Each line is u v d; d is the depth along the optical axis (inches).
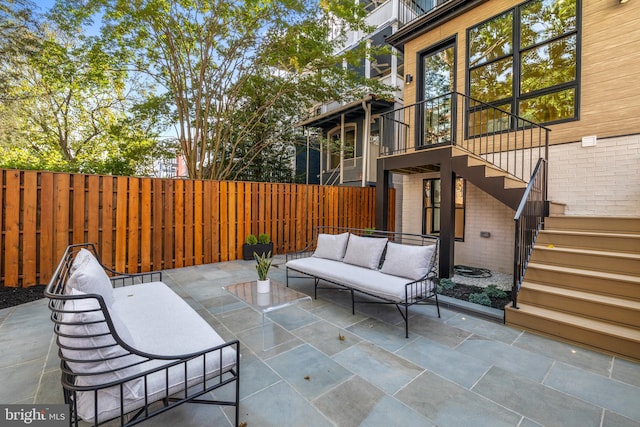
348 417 67.6
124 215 194.7
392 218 356.8
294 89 320.5
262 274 114.4
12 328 114.0
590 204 163.5
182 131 277.0
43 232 167.2
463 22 217.5
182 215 220.5
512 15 192.4
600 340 97.0
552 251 130.9
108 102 358.6
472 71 214.7
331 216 303.7
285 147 427.2
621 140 153.6
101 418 52.2
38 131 336.8
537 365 89.7
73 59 258.5
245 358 94.0
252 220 255.8
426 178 253.8
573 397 74.7
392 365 89.9
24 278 162.2
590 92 163.0
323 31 268.5
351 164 410.6
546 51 179.5
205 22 240.7
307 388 78.5
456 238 232.2
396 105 360.2
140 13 208.8
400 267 132.3
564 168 172.1
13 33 256.7
